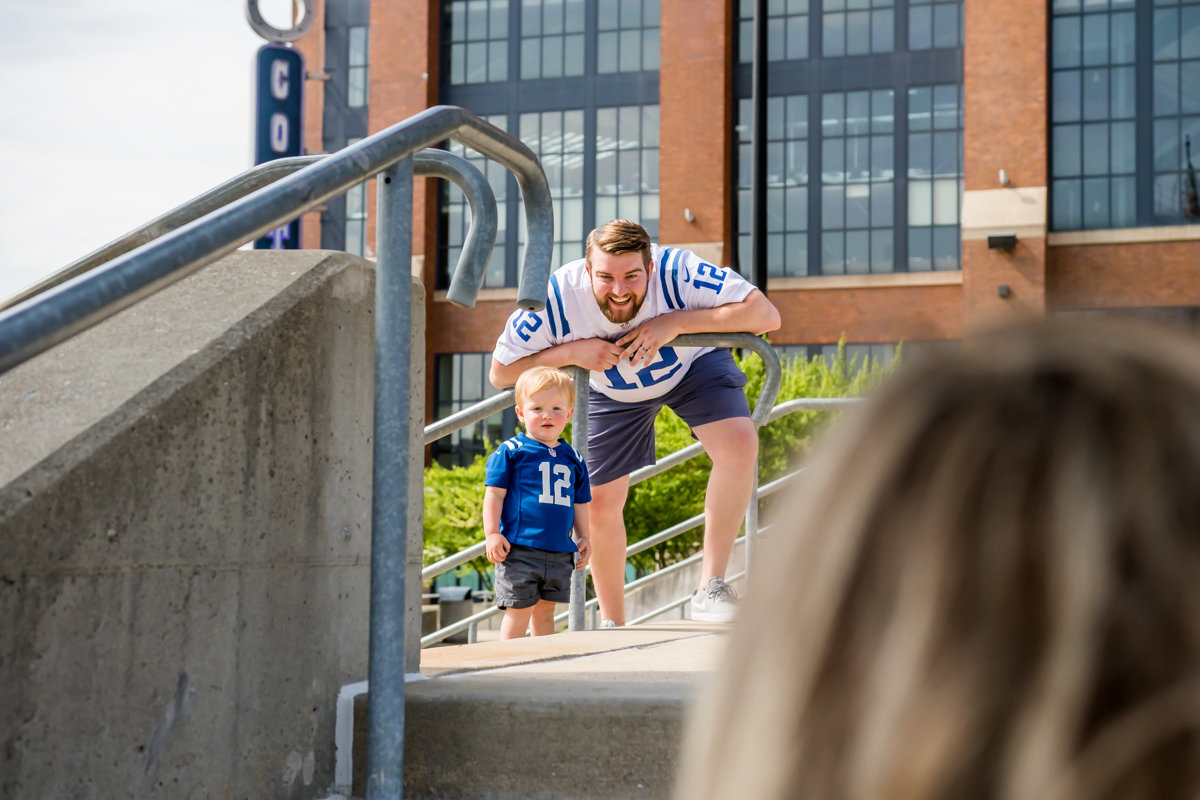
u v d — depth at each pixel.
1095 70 19.23
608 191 21.38
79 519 1.01
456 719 1.43
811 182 20.30
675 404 3.00
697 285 2.90
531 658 1.97
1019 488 0.23
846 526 0.25
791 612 0.25
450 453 21.45
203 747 1.18
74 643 1.01
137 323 1.28
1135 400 0.23
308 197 1.20
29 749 0.96
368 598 1.55
